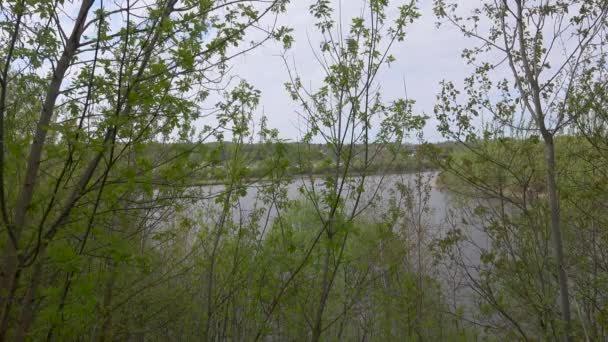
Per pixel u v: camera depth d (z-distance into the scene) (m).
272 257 4.50
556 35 4.93
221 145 4.12
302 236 5.72
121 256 2.85
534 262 5.45
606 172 5.11
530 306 5.49
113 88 3.10
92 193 3.46
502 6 5.25
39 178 3.61
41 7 2.92
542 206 5.28
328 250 4.28
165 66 3.04
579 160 5.66
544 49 5.01
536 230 5.24
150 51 3.00
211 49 3.19
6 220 2.64
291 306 4.88
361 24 4.09
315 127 4.20
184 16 3.12
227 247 5.23
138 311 5.59
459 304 6.80
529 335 5.93
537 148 5.52
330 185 4.14
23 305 2.95
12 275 2.88
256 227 5.02
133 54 3.18
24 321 2.94
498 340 6.41
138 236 4.84
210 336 5.57
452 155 5.47
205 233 5.70
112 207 3.35
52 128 2.64
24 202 2.91
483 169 5.60
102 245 3.02
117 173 3.41
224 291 5.21
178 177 3.68
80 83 3.14
